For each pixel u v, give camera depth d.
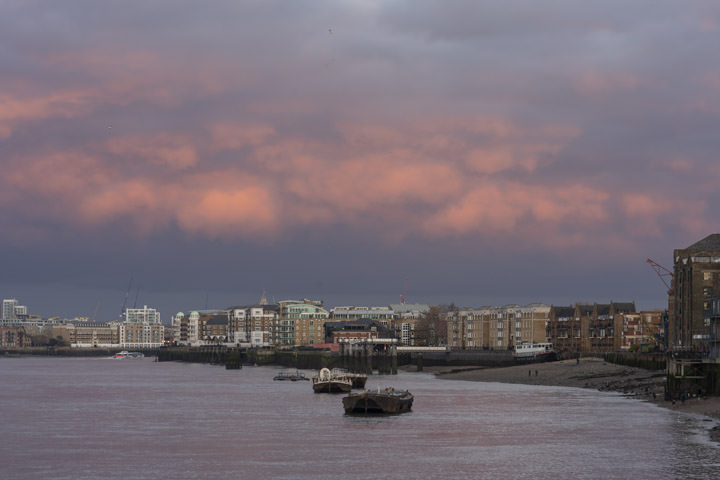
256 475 104.00
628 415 157.50
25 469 108.94
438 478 101.38
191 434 139.50
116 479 102.56
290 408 183.62
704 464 107.69
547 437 131.25
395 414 165.25
